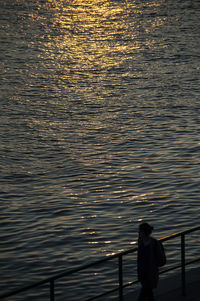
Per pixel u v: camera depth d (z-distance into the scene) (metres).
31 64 68.12
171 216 26.77
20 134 42.19
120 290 11.69
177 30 87.81
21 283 20.67
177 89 55.19
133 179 32.34
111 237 24.64
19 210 27.98
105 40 82.06
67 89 56.75
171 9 106.38
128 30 88.56
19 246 23.75
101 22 95.19
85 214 27.44
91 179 32.72
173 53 72.50
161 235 24.69
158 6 109.62
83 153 37.72
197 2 113.94
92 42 80.94
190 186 30.72
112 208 28.17
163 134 41.09
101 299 19.28
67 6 110.50
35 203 29.00
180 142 38.94
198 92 53.88
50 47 77.88
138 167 34.38
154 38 82.25
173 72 62.72
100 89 56.44
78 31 88.38
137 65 66.88
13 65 67.38
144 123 44.22
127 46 77.75
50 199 29.61
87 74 63.22
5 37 83.94
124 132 42.16
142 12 103.69
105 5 111.25
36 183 32.19
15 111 48.59
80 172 33.97
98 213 27.56
